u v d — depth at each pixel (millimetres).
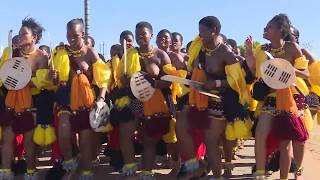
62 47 6469
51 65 6371
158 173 7484
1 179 6445
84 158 6512
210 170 6957
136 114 6672
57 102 6398
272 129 5941
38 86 6340
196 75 6320
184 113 6402
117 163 7316
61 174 6562
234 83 6043
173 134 6793
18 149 6738
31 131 6426
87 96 6348
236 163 8266
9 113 6367
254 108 6434
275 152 6812
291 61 6051
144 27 6605
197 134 6484
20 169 6906
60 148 6414
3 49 6582
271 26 6027
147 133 6609
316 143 13031
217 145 6281
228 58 6098
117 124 6719
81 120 6332
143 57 6641
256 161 5938
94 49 6594
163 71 6684
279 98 5859
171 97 6699
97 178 7277
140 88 6496
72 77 6422
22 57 6395
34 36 6504
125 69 6590
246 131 6133
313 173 7543
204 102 6176
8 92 6406
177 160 7281
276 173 7289
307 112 6484
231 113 6133
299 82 6145
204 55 6258
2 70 6352
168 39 7328
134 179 6723
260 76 5953
